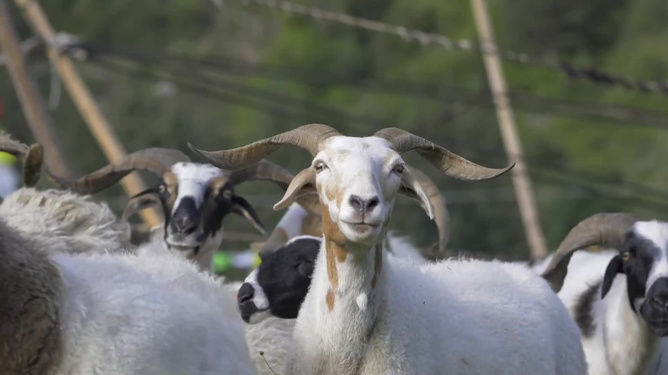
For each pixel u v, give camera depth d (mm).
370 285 8188
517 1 49344
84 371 7246
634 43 48812
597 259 13203
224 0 51625
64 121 42125
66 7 52531
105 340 7320
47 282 7301
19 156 9773
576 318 12555
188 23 52438
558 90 47281
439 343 8531
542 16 49344
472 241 36406
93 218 9047
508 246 36500
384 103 44750
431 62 46875
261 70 24531
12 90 42000
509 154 25766
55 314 7273
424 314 8508
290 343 8719
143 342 7391
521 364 9148
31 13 20906
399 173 7926
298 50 48000
